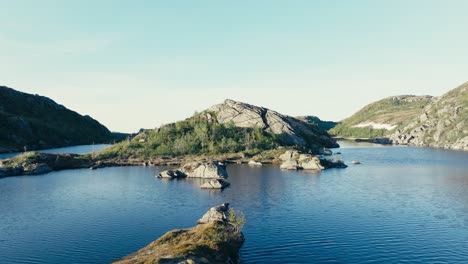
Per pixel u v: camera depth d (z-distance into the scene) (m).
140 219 115.19
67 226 108.81
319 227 102.62
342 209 122.50
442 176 190.25
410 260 79.06
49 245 92.38
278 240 92.19
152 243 84.19
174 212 123.19
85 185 180.12
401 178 185.62
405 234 95.88
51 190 167.88
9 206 136.25
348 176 194.12
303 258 80.69
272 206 127.88
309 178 188.62
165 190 162.50
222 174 197.00
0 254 86.75
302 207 125.88
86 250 88.31
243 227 103.12
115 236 98.56
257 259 80.25
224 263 74.62
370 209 122.12
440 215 113.69
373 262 78.12
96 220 114.88
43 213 125.00
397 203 130.25
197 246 77.50
